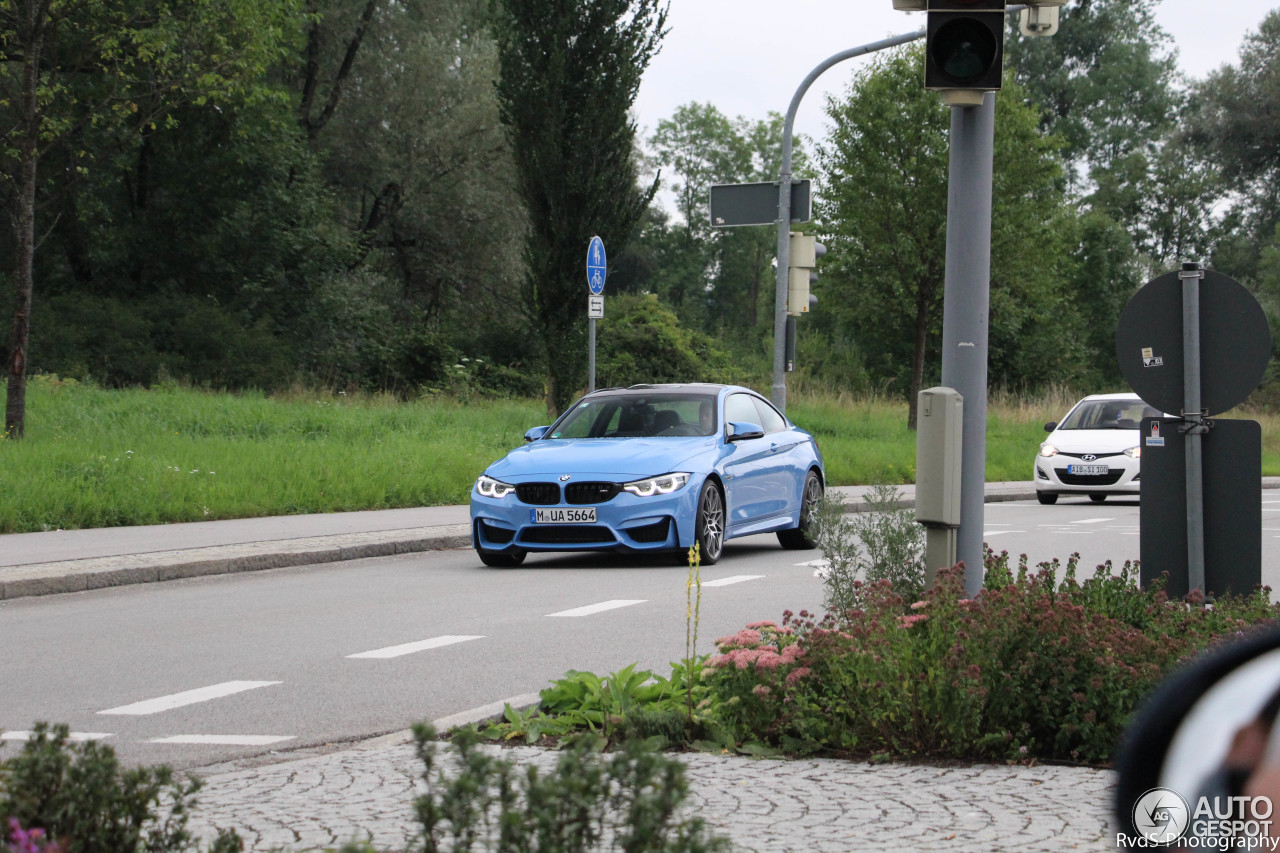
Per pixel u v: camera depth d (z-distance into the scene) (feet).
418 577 44.32
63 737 11.09
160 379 127.13
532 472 46.01
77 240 148.97
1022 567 25.66
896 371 222.07
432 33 171.22
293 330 152.87
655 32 87.35
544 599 38.40
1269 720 5.35
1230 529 25.58
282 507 62.23
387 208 176.24
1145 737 6.14
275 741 21.39
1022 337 202.39
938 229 128.47
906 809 16.01
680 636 31.68
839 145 130.21
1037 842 14.55
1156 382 25.84
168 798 16.71
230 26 96.99
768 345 246.06
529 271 88.02
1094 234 239.09
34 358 124.57
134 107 99.09
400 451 76.48
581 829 9.56
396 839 14.69
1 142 79.97
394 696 25.00
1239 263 273.13
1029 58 272.72
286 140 153.38
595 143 86.33
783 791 16.94
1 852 9.34
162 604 38.14
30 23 76.84
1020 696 19.48
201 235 152.56
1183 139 272.72
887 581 22.91
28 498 54.80
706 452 47.70
